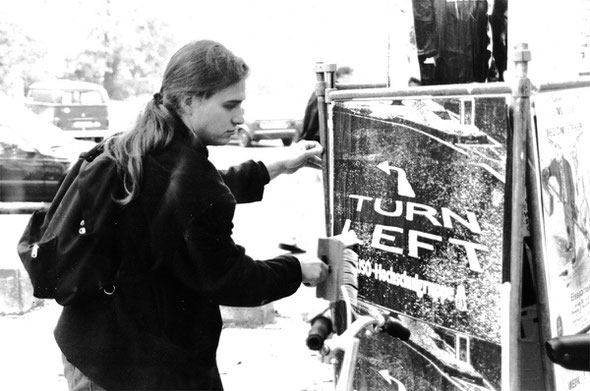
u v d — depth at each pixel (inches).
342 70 332.8
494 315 109.3
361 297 128.6
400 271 121.8
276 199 499.8
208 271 95.9
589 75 132.1
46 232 100.8
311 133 259.9
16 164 471.2
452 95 112.3
